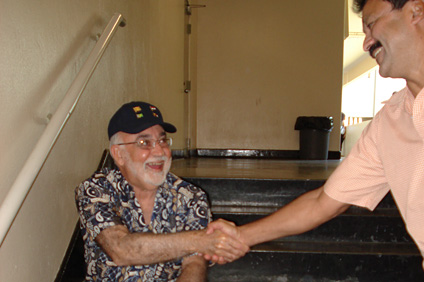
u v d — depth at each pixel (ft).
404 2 2.92
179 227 4.54
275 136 18.79
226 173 9.25
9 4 3.66
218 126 18.90
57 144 4.81
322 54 18.35
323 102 18.49
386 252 6.39
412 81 3.16
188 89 16.44
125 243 4.00
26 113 3.99
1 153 3.51
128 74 7.83
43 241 4.48
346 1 19.07
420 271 6.31
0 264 3.56
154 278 4.37
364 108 50.67
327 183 4.33
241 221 7.45
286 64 18.52
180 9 14.29
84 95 5.68
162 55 11.05
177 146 14.17
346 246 6.79
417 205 3.28
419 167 3.23
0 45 3.49
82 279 5.64
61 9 4.82
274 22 18.43
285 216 4.57
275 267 6.49
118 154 4.49
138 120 4.38
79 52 5.42
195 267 4.33
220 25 18.56
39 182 4.35
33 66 4.13
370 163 3.96
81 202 4.25
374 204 4.22
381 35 3.07
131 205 4.45
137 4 8.41
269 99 18.70
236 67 18.69
